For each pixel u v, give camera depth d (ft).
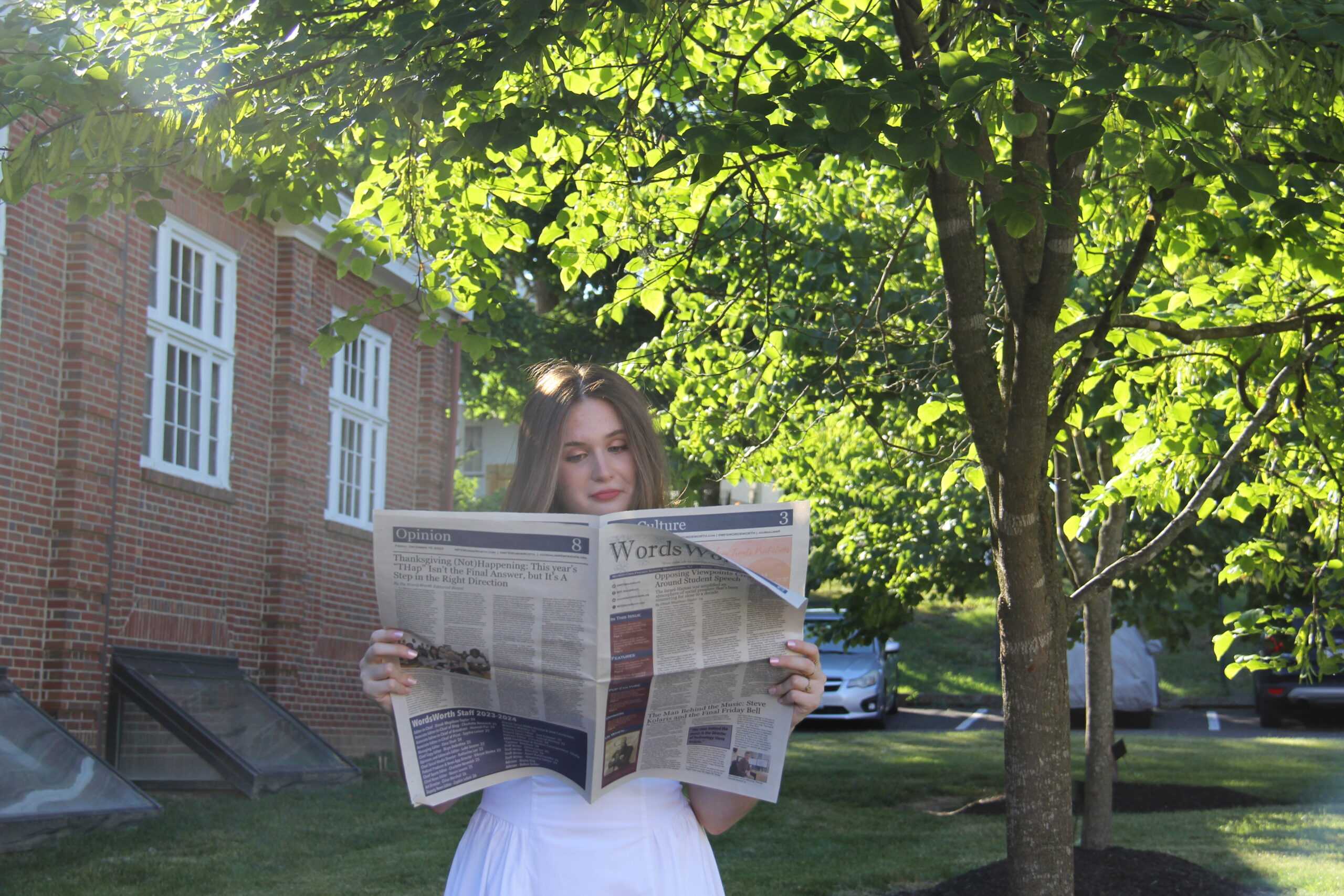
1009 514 15.67
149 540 35.37
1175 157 12.17
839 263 25.88
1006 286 15.56
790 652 7.40
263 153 16.37
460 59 13.58
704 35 19.83
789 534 7.37
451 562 7.31
